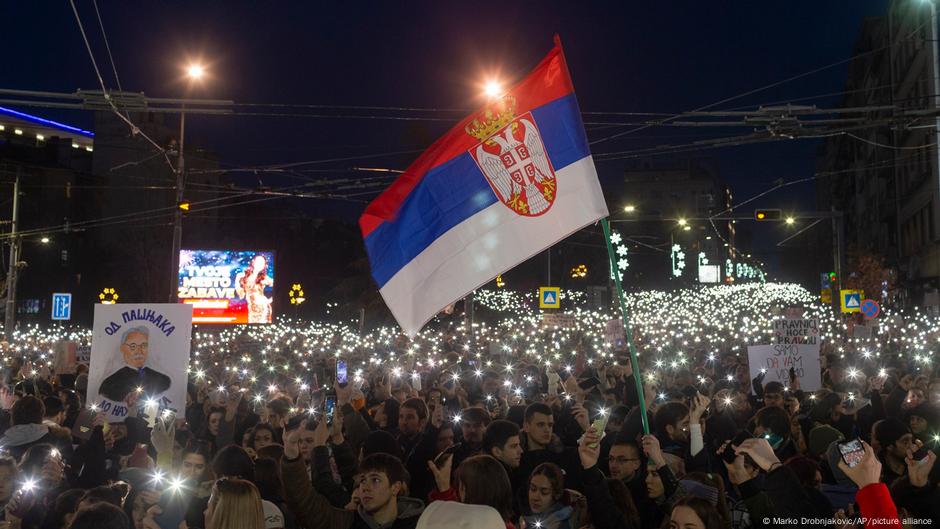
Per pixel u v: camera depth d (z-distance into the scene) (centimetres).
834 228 3925
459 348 2711
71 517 620
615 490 603
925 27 4206
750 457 535
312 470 675
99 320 1111
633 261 8775
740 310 4862
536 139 731
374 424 1039
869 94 7081
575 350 2275
